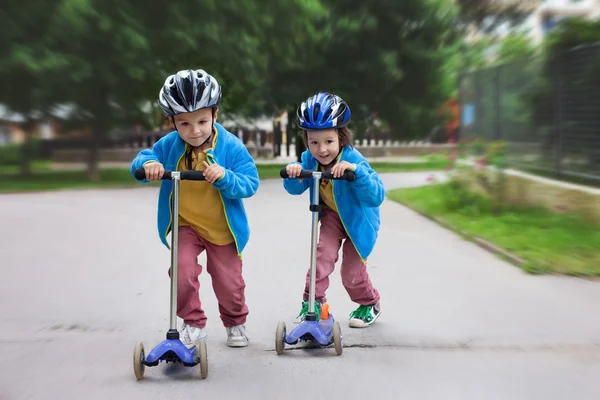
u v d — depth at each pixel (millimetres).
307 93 20859
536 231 8203
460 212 9938
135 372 3711
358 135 24719
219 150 4086
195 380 3744
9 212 10594
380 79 21219
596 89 11180
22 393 3572
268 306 5285
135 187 14914
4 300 5492
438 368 3916
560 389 3619
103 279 6230
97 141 17203
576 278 6152
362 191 4219
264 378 3766
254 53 15891
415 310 5141
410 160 25062
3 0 14828
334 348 4270
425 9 21234
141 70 14969
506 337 4477
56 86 15453
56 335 4578
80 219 9867
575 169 11969
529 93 13469
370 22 20469
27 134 18422
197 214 4094
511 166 14125
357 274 4578
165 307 5305
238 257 4219
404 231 8812
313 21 19594
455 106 23969
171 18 15016
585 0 13242
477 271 6469
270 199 12336
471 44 28688
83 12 14289
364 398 3502
